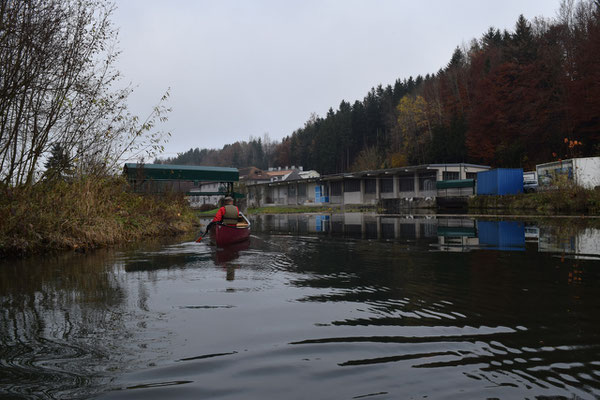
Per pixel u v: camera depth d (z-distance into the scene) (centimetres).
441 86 5788
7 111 769
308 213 3206
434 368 222
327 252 728
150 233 1142
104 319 321
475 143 4206
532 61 3869
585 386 200
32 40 760
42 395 193
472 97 5206
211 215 2880
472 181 3034
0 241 703
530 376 212
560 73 3606
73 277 504
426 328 294
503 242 837
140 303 371
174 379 210
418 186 3669
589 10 3709
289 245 851
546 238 891
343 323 307
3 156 799
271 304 365
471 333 282
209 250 780
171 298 390
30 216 771
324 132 9019
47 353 248
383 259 635
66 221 834
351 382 205
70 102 853
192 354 245
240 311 343
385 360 234
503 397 189
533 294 395
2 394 194
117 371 221
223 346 259
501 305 355
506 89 3912
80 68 859
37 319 322
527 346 256
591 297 380
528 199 2195
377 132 8525
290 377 212
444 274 505
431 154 4934
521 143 3675
